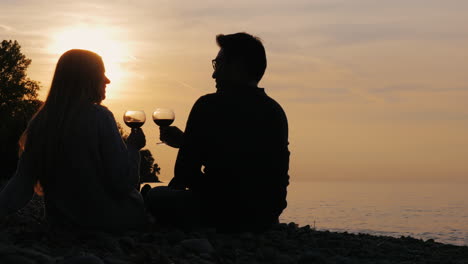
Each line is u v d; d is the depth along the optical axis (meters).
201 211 4.58
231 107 4.42
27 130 4.39
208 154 4.44
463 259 4.37
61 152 4.27
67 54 4.43
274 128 4.51
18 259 2.98
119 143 4.40
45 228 4.37
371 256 4.31
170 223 4.69
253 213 4.49
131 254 3.62
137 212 4.63
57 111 4.31
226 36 4.58
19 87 48.31
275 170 4.52
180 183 4.53
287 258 3.86
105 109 4.45
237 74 4.51
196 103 4.49
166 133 5.14
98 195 4.35
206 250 3.83
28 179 4.36
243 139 4.41
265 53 4.57
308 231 5.51
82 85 4.38
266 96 4.60
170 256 3.60
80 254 3.40
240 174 4.41
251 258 3.82
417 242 5.42
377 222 148.75
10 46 49.56
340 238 5.17
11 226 4.55
